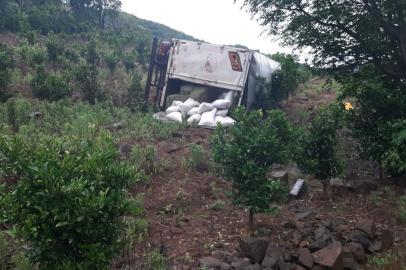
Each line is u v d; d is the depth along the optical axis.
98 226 3.87
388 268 5.48
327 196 7.97
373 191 8.12
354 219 7.02
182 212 6.83
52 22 30.56
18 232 3.58
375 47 9.80
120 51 24.48
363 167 9.79
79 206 3.61
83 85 14.37
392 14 9.30
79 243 3.82
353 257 5.55
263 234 6.20
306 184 8.27
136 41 31.70
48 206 3.64
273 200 6.21
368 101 9.24
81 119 9.99
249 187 6.02
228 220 6.69
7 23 25.45
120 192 4.10
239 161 6.03
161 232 6.07
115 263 4.93
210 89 14.30
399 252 5.89
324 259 5.24
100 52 22.28
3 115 10.58
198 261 5.28
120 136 10.58
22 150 4.07
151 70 14.81
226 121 12.41
